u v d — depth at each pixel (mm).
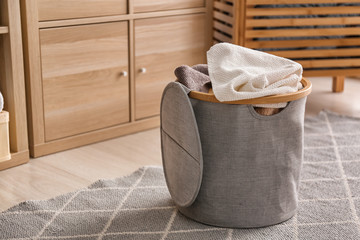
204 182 1715
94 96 2488
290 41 2752
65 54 2342
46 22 2246
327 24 2744
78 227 1739
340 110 3002
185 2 2721
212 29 2875
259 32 2699
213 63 1755
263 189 1704
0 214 1807
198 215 1766
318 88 3434
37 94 2289
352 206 1894
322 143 2500
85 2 2355
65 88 2379
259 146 1665
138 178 2113
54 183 2094
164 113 1808
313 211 1854
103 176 2162
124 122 2637
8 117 2145
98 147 2482
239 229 1734
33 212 1829
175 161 1787
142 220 1789
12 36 2145
